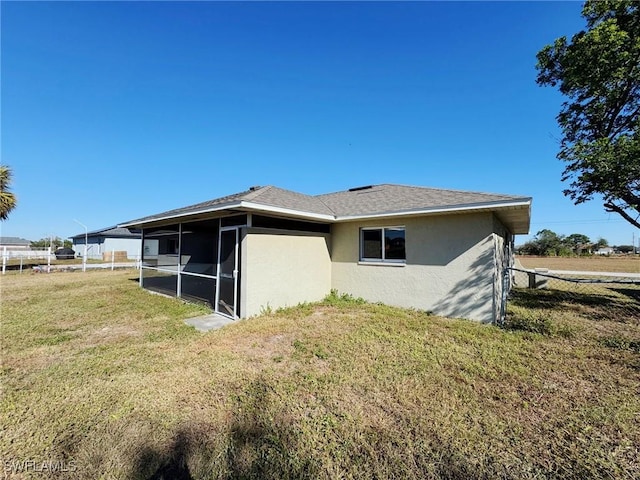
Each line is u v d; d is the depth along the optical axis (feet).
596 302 28.91
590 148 28.35
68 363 12.78
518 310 24.91
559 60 34.96
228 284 22.65
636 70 29.78
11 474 6.51
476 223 20.51
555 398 9.90
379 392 10.20
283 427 8.23
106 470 6.68
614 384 10.93
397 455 7.13
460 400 9.70
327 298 27.37
